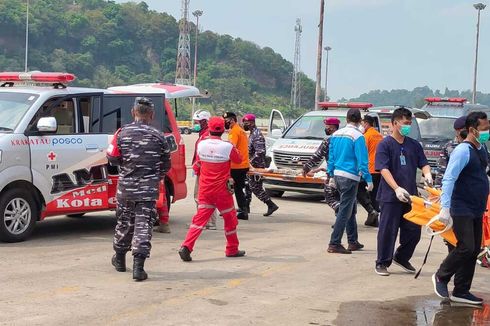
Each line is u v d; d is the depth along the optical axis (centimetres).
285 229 1222
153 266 878
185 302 711
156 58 13788
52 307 673
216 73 13575
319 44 3519
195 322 643
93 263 880
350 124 997
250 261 931
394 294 780
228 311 684
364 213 1538
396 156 855
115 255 841
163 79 13112
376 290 796
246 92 13012
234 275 843
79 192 1049
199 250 995
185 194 1232
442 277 753
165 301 712
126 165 806
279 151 1686
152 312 670
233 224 945
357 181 997
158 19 14038
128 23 13612
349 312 698
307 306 714
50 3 13475
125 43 13225
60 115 1050
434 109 2522
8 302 685
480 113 732
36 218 1023
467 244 733
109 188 1084
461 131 805
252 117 1402
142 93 1163
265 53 14688
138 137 802
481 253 948
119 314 659
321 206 1591
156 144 807
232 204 941
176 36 14138
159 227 1128
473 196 732
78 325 619
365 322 664
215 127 918
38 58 11744
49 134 1018
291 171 1627
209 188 914
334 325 651
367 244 1102
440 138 2252
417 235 882
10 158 970
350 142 987
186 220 1279
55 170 1022
